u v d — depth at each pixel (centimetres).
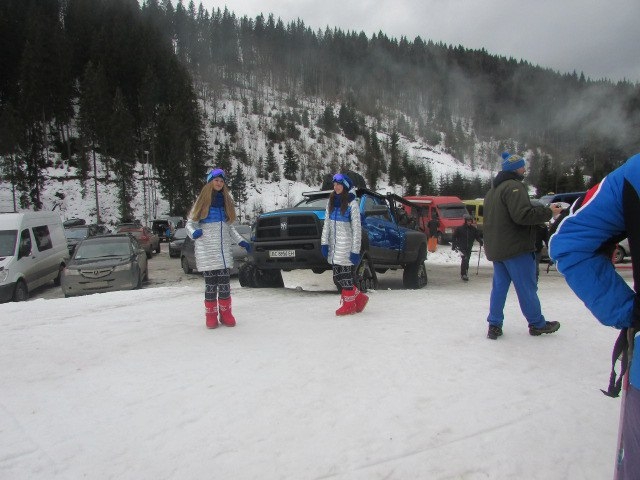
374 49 17375
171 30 12494
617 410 287
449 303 641
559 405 293
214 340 448
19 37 6600
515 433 258
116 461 236
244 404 298
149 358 396
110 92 6981
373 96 15062
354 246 549
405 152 10000
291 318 545
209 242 489
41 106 5838
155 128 6250
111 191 5650
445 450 241
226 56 13300
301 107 12294
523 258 420
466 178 8650
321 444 248
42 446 251
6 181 5028
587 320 522
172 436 260
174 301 717
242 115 10300
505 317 538
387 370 354
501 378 337
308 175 8250
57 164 5925
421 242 1074
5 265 1043
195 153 6347
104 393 321
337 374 347
